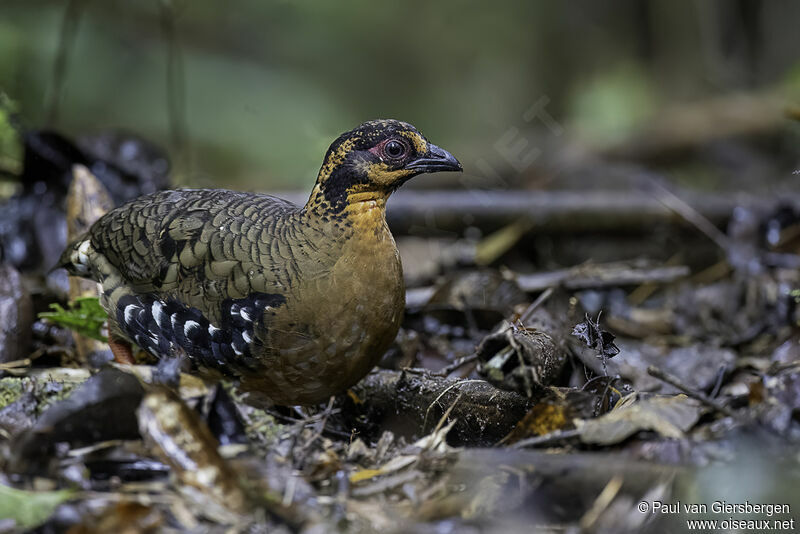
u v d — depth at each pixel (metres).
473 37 30.50
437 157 8.27
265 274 8.00
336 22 28.53
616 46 29.48
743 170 20.22
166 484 6.57
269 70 24.77
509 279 11.27
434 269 13.88
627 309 12.16
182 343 8.38
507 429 8.08
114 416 6.96
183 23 24.39
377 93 28.97
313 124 22.67
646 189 16.38
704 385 9.49
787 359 9.42
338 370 8.20
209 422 7.09
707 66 26.19
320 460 7.14
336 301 7.95
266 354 8.08
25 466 6.71
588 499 6.58
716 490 6.48
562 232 14.62
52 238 12.47
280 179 20.36
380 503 6.67
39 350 9.90
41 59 18.59
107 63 22.17
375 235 8.12
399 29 30.03
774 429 6.79
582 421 7.14
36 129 13.53
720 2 25.86
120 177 13.66
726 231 14.45
